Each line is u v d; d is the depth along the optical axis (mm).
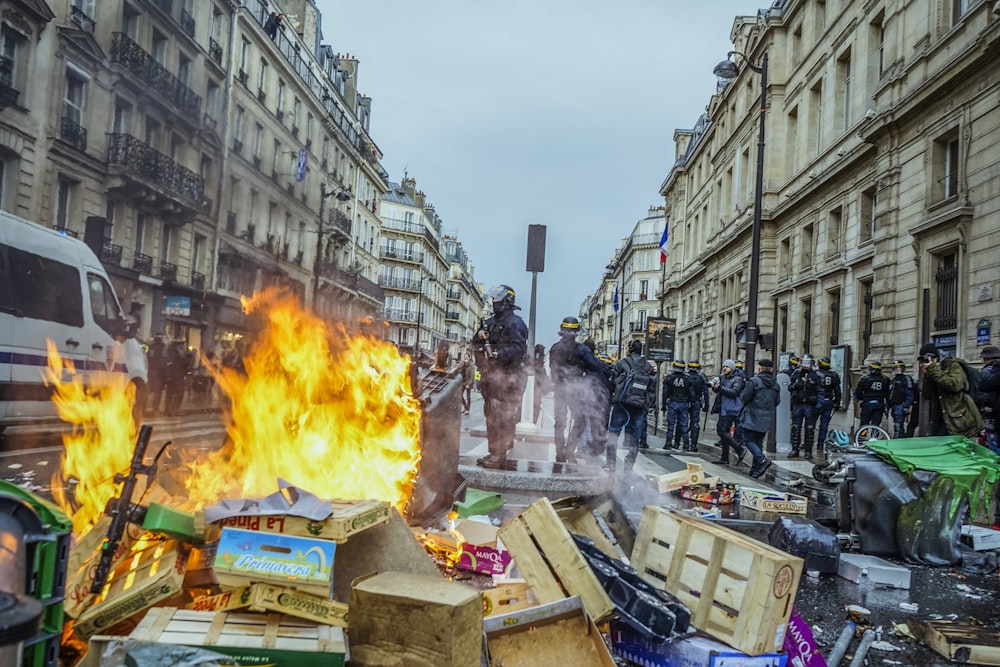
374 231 61188
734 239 33500
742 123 34031
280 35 34188
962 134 15070
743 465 12195
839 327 22203
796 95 28203
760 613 2898
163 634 2098
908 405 13609
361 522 2662
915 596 4477
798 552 4902
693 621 3119
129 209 23188
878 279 18672
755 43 32438
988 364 9289
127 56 21734
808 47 26797
